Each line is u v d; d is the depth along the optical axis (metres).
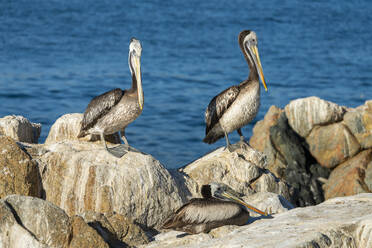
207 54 40.25
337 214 7.85
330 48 45.09
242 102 10.90
